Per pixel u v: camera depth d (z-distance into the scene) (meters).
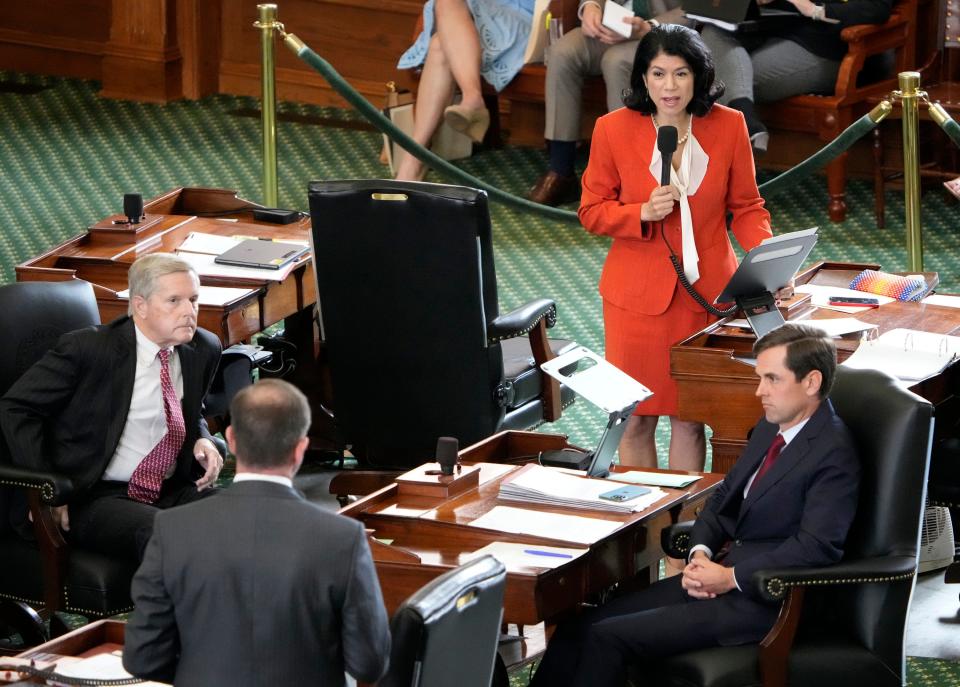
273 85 17.34
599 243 19.84
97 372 10.69
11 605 10.69
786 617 8.74
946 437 11.52
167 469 10.92
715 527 9.59
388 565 8.98
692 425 12.03
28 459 10.27
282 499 7.31
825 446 9.05
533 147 23.12
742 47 19.50
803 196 20.73
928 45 20.98
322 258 12.24
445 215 11.77
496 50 21.30
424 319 12.20
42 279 13.31
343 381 12.71
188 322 10.74
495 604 7.69
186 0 24.98
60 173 21.84
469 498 9.85
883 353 11.23
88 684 7.66
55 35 26.25
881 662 8.85
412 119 21.59
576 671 9.11
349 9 24.53
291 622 7.20
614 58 20.08
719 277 11.88
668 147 11.30
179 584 7.25
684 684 8.89
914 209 15.91
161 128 23.89
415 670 7.16
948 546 12.12
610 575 9.33
